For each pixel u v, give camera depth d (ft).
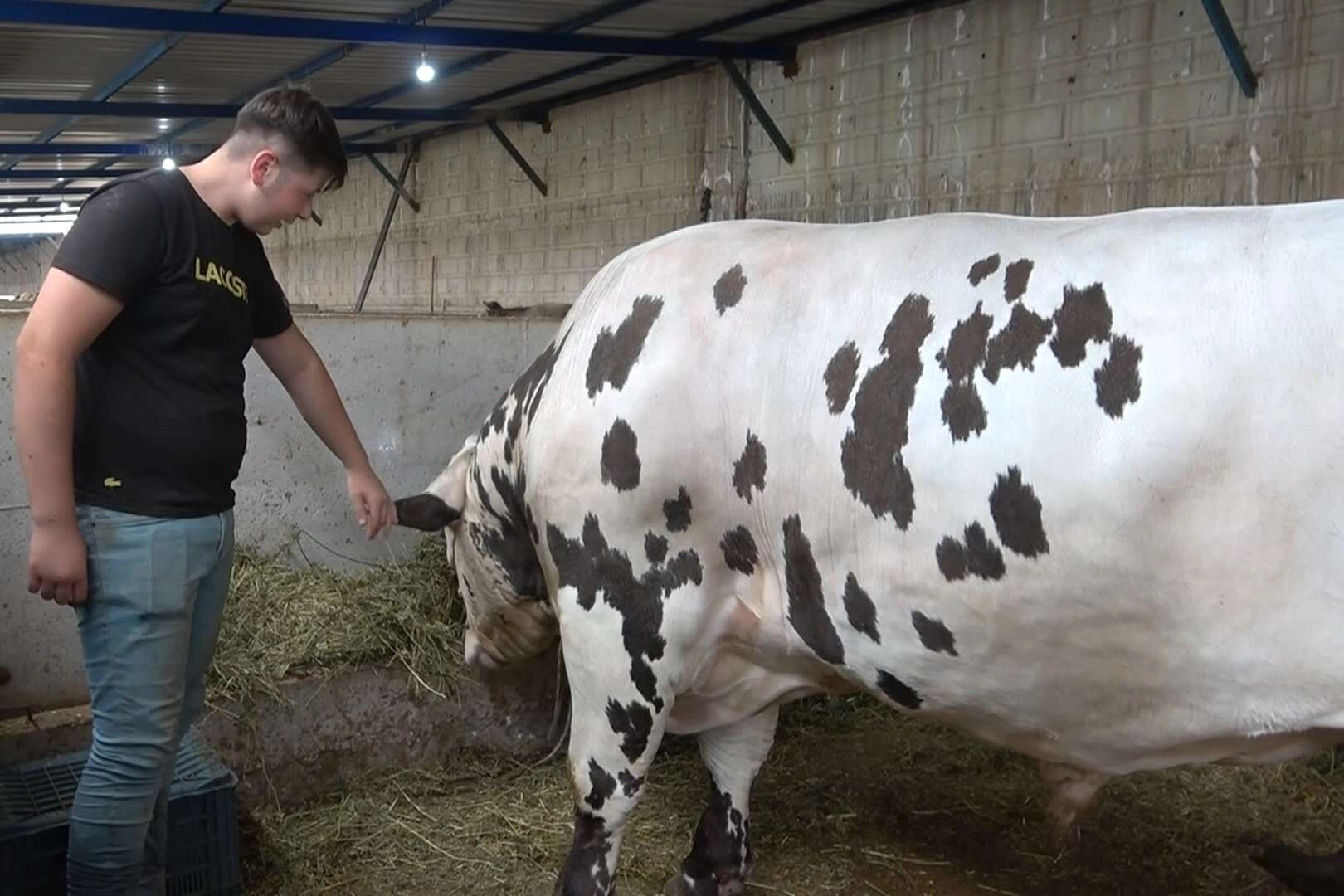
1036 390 5.38
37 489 5.65
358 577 11.34
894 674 6.31
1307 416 4.68
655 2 19.57
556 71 25.88
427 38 21.27
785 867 9.21
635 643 7.13
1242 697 5.11
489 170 33.32
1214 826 9.77
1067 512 5.25
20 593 9.82
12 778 8.29
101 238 5.69
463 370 12.27
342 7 20.62
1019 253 5.75
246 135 6.14
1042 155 16.92
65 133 35.29
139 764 6.32
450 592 11.19
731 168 23.54
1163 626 5.17
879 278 6.20
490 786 10.59
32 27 21.18
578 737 7.58
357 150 38.47
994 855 9.36
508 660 9.61
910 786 10.55
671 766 10.98
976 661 5.88
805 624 6.60
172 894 7.99
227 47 23.35
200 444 6.21
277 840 9.39
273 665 9.97
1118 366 5.17
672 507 6.84
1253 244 5.07
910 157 19.21
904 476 5.80
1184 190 15.02
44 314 5.59
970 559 5.62
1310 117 13.56
